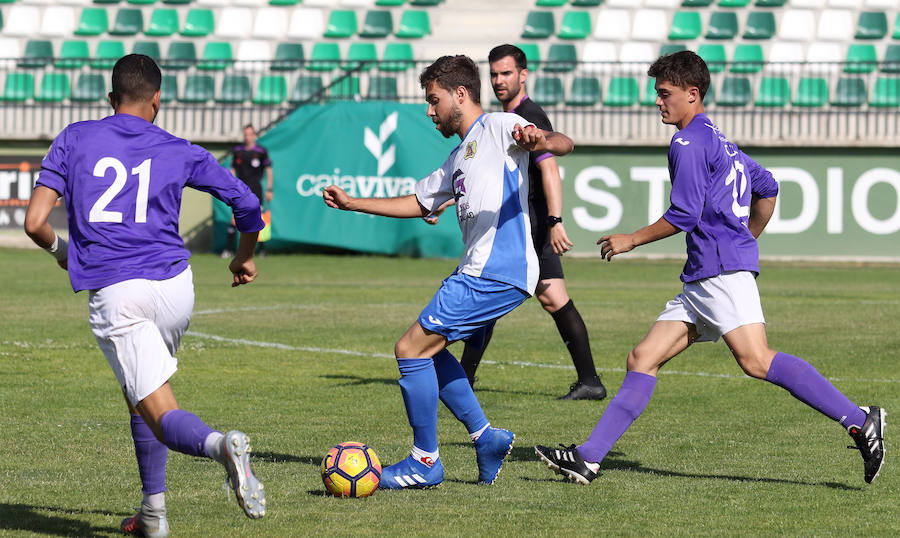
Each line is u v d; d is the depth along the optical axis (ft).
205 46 306.35
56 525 50.55
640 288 199.21
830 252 265.95
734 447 71.92
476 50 306.96
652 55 305.94
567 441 73.82
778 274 235.20
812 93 294.05
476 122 60.23
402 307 162.61
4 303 160.45
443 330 58.54
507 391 95.61
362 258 259.19
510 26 308.81
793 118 272.72
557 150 56.70
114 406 84.53
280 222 261.03
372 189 258.16
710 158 58.44
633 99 294.05
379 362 110.93
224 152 276.21
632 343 128.26
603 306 167.53
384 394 92.12
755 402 90.63
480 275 58.44
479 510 54.60
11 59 268.62
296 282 202.28
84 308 155.22
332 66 293.02
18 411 81.92
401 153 256.52
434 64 60.75
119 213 46.96
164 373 45.55
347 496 57.21
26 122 273.95
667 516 53.47
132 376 45.52
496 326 146.51
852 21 308.81
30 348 115.44
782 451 70.59
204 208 271.69
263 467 64.23
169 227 48.14
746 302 59.11
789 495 58.34
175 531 49.67
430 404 59.11
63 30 311.27
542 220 88.63
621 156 266.98
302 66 281.95
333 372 104.27
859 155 264.72
